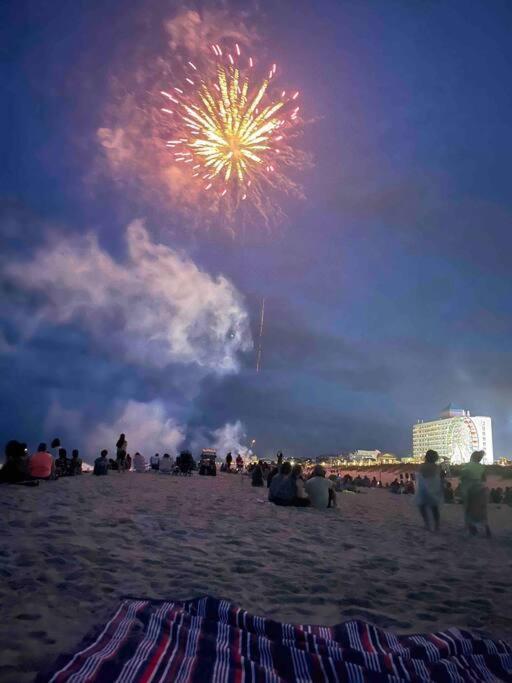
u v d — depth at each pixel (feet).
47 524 21.06
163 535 21.44
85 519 23.24
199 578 15.03
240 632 9.94
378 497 77.71
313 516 34.55
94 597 12.30
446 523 39.24
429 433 651.66
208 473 95.20
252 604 13.09
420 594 15.16
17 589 12.38
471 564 20.66
